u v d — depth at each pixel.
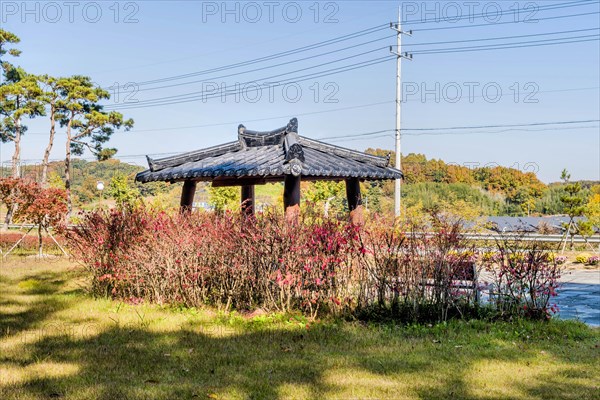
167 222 10.02
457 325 8.18
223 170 10.38
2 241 22.25
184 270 9.52
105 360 6.35
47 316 8.85
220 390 5.36
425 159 59.97
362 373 5.92
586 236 24.86
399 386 5.50
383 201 52.19
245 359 6.43
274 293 8.89
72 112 47.56
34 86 45.09
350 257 8.66
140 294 10.12
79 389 5.35
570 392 5.38
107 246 10.53
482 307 8.96
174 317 8.64
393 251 8.66
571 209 24.70
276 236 8.88
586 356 6.75
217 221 9.67
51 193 19.03
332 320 8.28
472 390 5.41
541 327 8.20
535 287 8.84
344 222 8.82
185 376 5.83
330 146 11.81
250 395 5.23
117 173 52.41
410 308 8.49
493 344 7.26
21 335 7.53
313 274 8.63
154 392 5.29
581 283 15.20
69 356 6.54
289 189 9.88
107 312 9.13
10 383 5.49
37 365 6.13
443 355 6.67
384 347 6.98
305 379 5.71
